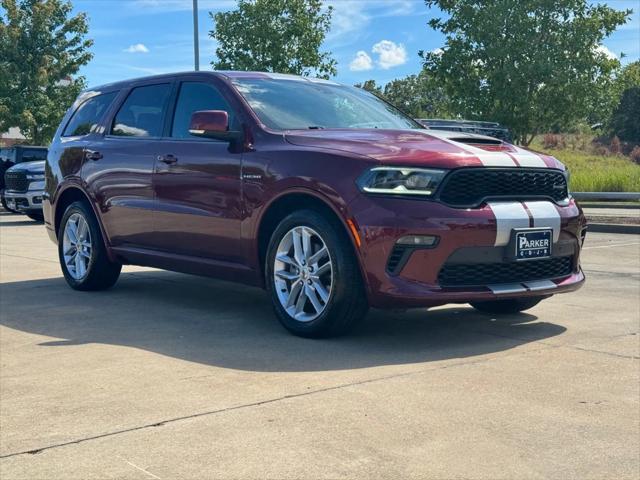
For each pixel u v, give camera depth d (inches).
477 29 681.6
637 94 1870.1
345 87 250.2
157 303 245.3
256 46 820.6
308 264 189.0
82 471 110.3
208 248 217.6
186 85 237.0
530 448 119.0
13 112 1044.5
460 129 536.7
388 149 182.2
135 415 133.5
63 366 167.2
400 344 186.2
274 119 210.8
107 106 268.5
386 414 133.5
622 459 115.2
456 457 115.3
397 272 175.0
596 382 153.6
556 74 669.3
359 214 175.9
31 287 280.7
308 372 160.4
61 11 1077.8
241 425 128.0
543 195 191.9
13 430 127.0
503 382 153.1
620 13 676.7
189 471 110.0
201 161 216.4
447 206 174.9
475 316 223.1
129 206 243.0
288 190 190.1
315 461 113.3
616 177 897.5
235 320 216.8
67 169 272.7
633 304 244.4
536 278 191.9
